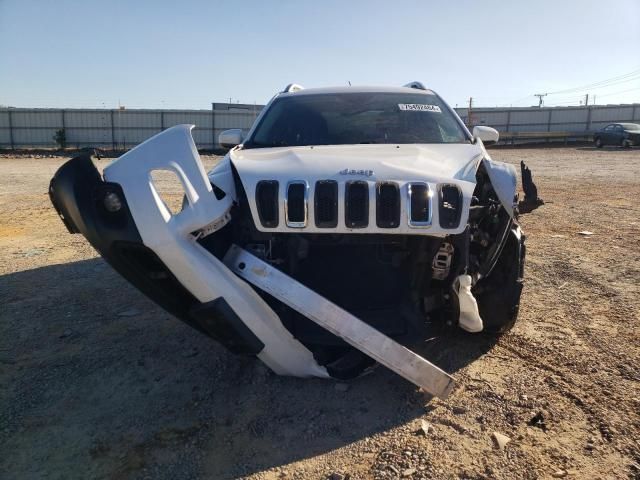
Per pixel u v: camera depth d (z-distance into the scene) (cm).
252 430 278
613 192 1141
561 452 250
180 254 264
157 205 265
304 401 303
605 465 240
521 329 393
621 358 342
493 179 319
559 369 330
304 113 427
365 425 279
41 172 1877
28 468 254
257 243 299
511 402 295
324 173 286
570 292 473
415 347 365
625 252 609
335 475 240
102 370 351
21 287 525
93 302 480
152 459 258
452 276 308
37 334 411
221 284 268
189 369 349
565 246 648
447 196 284
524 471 238
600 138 3191
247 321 274
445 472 239
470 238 319
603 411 282
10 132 3728
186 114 3762
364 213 277
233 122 3784
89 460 259
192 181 277
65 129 3762
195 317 273
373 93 457
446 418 281
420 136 394
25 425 290
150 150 282
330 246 317
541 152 2838
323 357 311
